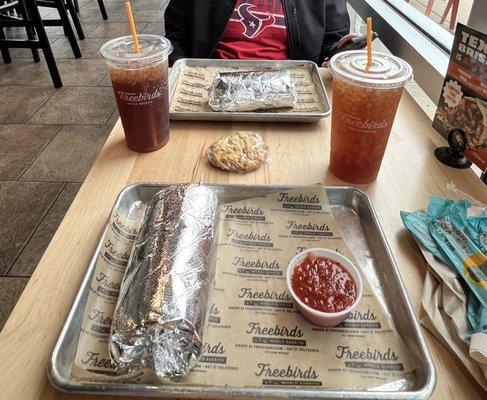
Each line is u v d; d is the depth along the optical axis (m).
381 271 0.60
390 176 0.79
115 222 0.65
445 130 0.88
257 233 0.65
